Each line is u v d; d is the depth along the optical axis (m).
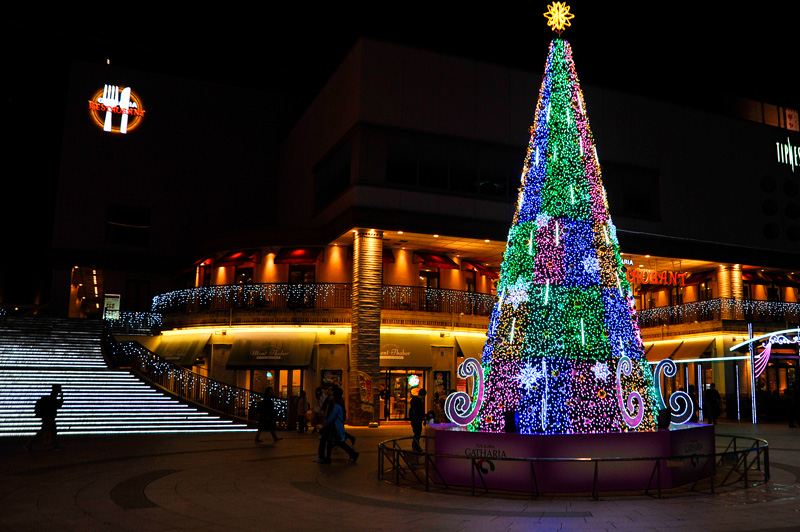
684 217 33.66
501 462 11.16
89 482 12.05
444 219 28.28
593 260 12.11
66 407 22.94
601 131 32.41
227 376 30.27
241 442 19.42
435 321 29.20
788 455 16.38
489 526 8.44
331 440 14.80
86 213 38.56
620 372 11.47
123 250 38.84
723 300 33.25
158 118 40.72
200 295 32.06
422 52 29.41
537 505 9.88
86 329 33.16
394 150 28.25
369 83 28.20
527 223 12.52
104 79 39.97
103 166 39.25
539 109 13.17
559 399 11.68
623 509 9.55
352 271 30.55
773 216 36.31
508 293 12.60
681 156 34.22
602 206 12.66
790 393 29.44
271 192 42.38
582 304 11.91
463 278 32.94
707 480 12.26
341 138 29.64
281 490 11.23
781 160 37.19
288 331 29.39
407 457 13.91
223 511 9.45
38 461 14.90
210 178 41.19
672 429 12.73
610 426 11.76
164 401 24.58
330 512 9.38
